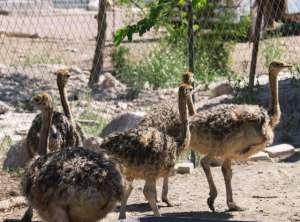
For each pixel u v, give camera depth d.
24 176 13.71
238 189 18.77
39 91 31.72
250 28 37.94
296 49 36.56
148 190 15.77
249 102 26.52
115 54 35.53
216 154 17.11
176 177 20.00
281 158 21.89
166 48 34.81
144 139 15.44
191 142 17.22
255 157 21.58
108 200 12.86
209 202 17.00
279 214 16.58
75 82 33.62
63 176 12.78
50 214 13.05
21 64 36.28
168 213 16.88
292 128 24.27
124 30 22.67
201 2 21.92
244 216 16.55
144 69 33.66
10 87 32.09
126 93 31.94
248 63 35.44
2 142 23.20
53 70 35.34
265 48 35.44
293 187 18.89
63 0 55.34
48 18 50.69
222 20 34.69
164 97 31.36
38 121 17.78
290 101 26.00
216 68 34.38
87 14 52.53
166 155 15.65
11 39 43.00
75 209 12.75
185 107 16.16
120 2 36.41
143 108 29.61
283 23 39.25
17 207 17.25
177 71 33.69
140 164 15.44
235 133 16.97
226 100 27.42
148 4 34.06
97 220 13.03
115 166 13.21
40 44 42.28
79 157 13.10
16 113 28.39
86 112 28.06
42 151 15.70
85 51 41.06
